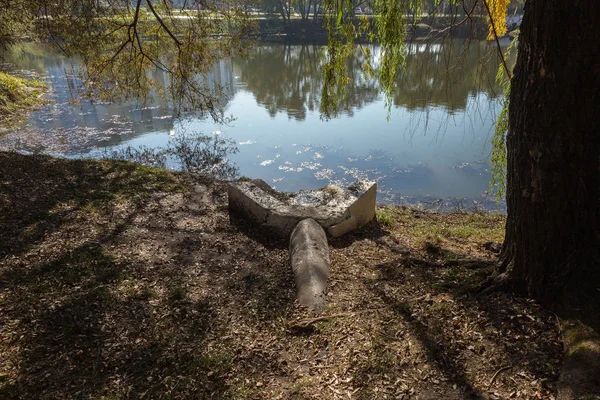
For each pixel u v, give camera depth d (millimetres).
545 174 3236
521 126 3357
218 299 4594
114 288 4730
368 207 7090
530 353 3051
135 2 10273
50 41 9555
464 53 5570
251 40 10836
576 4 2889
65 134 15219
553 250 3371
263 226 6516
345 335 3670
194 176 10164
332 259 5414
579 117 3070
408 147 13469
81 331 3916
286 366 3420
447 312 3680
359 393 2996
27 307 4242
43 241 5926
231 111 18672
